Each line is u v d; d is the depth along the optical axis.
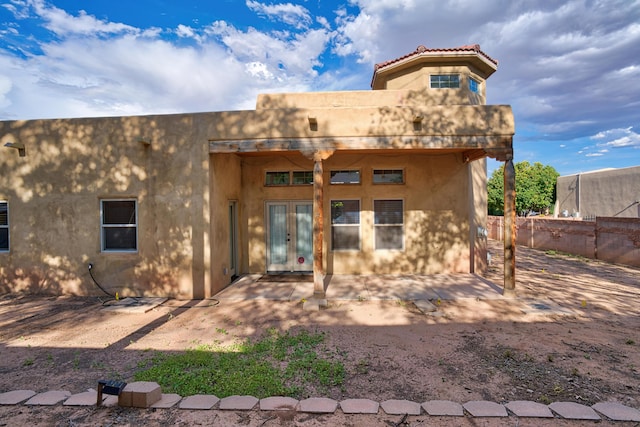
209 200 8.46
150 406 3.86
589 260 13.90
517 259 14.29
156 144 8.59
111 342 5.86
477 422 3.56
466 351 5.38
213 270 8.61
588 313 7.14
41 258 8.95
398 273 10.80
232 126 8.37
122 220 8.88
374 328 6.42
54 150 8.88
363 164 10.84
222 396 4.09
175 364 4.91
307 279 10.27
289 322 6.77
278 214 11.21
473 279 10.04
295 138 8.27
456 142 8.12
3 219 9.17
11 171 9.01
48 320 7.01
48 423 3.60
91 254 8.79
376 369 4.80
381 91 10.85
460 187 10.74
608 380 4.45
